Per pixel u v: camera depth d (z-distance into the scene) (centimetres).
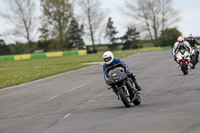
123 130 2280
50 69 10275
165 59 10381
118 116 2809
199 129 2122
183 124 2286
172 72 6278
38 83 6738
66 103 3944
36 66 13138
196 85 4294
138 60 11106
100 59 13600
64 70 9275
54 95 4762
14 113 3600
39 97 4706
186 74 5622
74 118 2950
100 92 4588
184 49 5609
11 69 12600
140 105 3303
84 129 2445
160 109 2934
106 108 3312
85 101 3950
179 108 2889
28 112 3566
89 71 8469
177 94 3753
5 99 4853
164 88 4347
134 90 3319
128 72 3328
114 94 4262
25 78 7881
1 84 7081
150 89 4394
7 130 2748
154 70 7025
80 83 5969
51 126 2708
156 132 2139
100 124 2558
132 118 2659
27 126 2820
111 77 3206
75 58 17600
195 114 2573
